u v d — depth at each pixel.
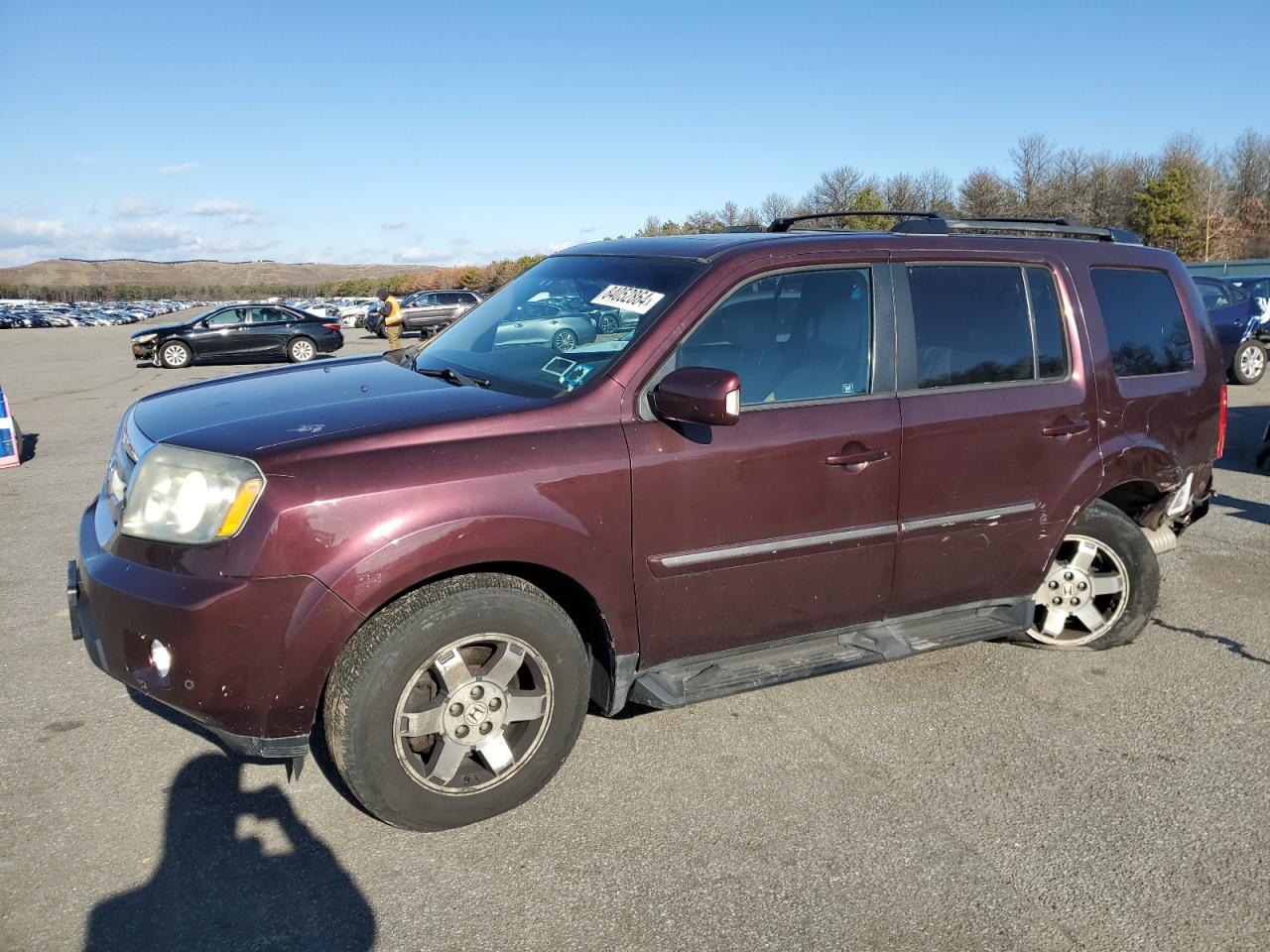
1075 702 3.90
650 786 3.24
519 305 3.85
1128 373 4.17
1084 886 2.74
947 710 3.82
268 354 23.80
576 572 2.98
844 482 3.39
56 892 2.66
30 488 8.11
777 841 2.93
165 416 3.23
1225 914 2.62
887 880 2.75
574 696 3.08
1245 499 7.35
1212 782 3.30
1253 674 4.18
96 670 4.15
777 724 3.69
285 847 2.88
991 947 2.49
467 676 2.88
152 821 3.01
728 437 3.18
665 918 2.58
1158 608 5.00
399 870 2.78
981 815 3.08
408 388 3.30
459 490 2.78
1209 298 14.75
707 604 3.26
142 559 2.74
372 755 2.77
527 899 2.65
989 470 3.71
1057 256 4.04
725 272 3.30
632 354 3.13
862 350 3.50
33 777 3.26
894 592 3.64
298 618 2.63
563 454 2.94
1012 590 3.95
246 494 2.64
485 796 2.98
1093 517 4.17
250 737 2.72
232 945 2.46
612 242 4.08
